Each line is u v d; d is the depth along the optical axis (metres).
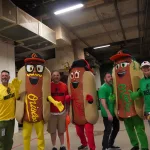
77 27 9.14
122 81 3.36
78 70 3.48
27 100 3.14
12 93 3.30
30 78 3.20
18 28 6.18
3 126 3.20
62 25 8.71
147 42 10.99
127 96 3.29
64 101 3.72
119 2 7.23
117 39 10.90
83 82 3.39
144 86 3.04
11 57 7.02
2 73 3.33
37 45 8.02
